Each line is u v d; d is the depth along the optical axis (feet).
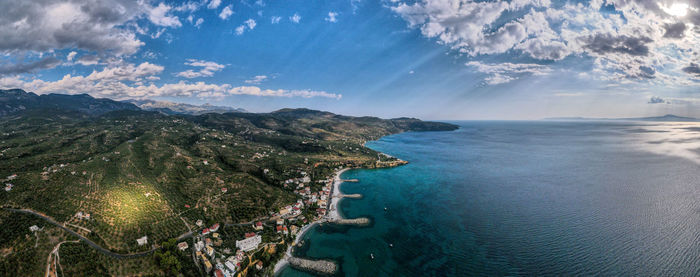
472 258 385.29
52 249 325.62
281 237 442.91
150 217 426.10
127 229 386.32
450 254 398.42
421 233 464.65
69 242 339.36
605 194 606.96
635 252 373.20
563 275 337.72
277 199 565.53
